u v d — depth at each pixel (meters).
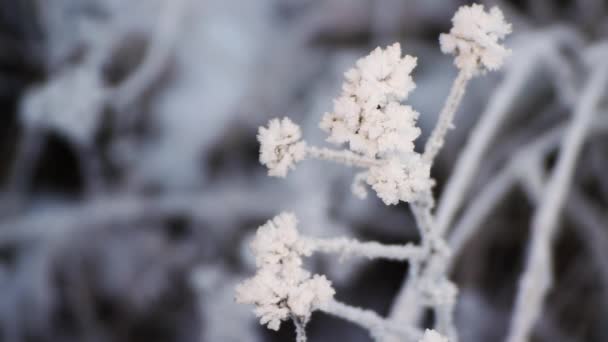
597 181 0.69
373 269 0.68
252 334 0.63
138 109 0.70
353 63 0.71
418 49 0.71
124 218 0.72
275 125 0.29
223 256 0.72
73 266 0.72
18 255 0.72
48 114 0.62
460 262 0.67
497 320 0.66
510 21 0.68
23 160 0.72
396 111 0.27
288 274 0.28
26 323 0.72
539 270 0.37
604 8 0.70
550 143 0.54
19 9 0.71
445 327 0.32
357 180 0.30
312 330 0.69
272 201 0.69
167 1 0.62
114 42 0.66
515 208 0.67
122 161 0.72
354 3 0.70
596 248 0.64
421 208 0.31
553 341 0.65
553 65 0.54
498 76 0.66
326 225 0.64
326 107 0.71
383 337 0.32
